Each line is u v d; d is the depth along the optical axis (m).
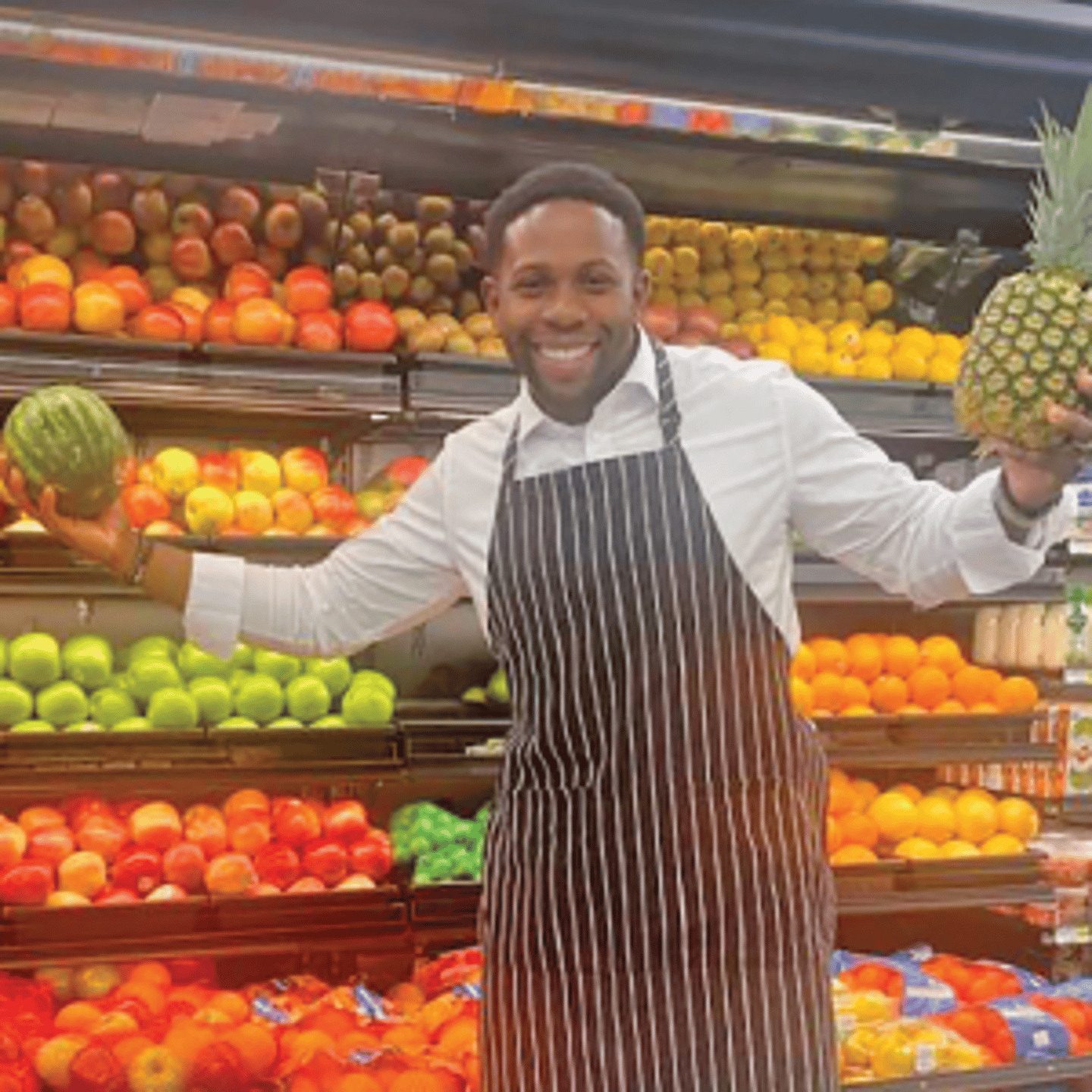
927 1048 3.30
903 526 1.99
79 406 2.18
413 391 3.42
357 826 3.42
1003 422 1.78
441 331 3.57
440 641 3.89
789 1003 2.08
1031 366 1.78
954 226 4.30
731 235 4.00
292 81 2.94
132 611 3.73
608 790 2.08
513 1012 2.18
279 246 3.63
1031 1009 3.50
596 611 2.07
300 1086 2.84
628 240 2.01
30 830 3.24
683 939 2.06
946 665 3.88
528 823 2.16
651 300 3.91
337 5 2.83
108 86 3.25
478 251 3.77
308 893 3.28
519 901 2.16
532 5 2.91
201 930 3.22
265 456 3.59
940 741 3.77
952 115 3.30
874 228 4.29
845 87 3.19
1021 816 3.81
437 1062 2.98
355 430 3.82
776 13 3.06
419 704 3.76
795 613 2.18
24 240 3.45
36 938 3.10
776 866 2.08
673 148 3.66
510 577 2.14
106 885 3.22
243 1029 2.98
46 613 3.66
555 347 1.99
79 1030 3.02
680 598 2.05
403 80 2.97
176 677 3.38
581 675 2.10
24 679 3.33
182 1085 2.82
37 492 2.16
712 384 2.12
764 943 2.07
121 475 2.21
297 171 3.73
